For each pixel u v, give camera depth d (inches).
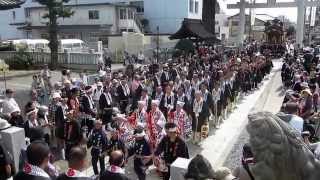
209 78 708.0
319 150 135.8
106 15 2042.3
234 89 725.9
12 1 742.5
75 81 689.6
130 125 412.2
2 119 394.3
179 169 249.3
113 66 1466.5
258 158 80.0
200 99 520.4
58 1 1413.6
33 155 188.5
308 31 2741.1
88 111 501.4
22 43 1599.4
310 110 403.5
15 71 1391.5
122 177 235.1
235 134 559.5
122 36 1685.5
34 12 2204.7
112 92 619.5
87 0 2234.3
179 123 477.7
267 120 80.4
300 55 1291.8
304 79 641.0
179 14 2176.4
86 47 1659.7
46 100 668.7
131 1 2265.0
